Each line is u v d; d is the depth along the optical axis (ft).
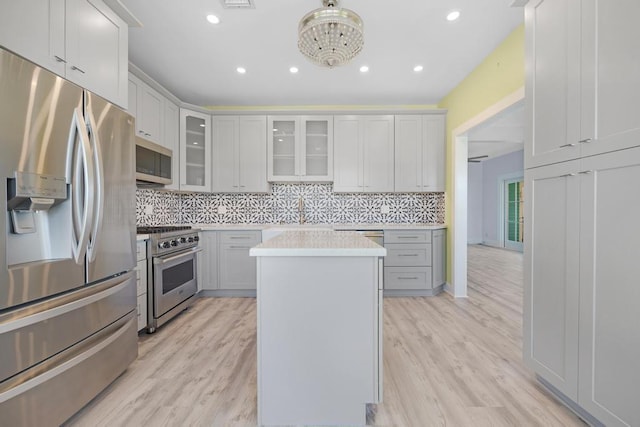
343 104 13.19
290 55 9.06
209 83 10.98
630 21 3.88
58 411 4.47
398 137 12.67
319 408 4.78
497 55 8.69
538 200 5.55
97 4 5.49
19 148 3.97
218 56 9.09
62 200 4.66
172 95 10.84
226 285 11.89
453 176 11.83
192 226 11.92
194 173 12.37
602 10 4.24
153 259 8.30
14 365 3.92
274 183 13.62
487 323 8.99
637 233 3.85
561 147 4.99
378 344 4.79
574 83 4.71
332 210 13.66
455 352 7.15
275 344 4.79
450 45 8.57
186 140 11.98
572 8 4.73
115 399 5.40
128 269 6.21
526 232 5.88
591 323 4.47
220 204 13.51
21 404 3.96
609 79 4.16
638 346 3.85
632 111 3.88
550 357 5.27
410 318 9.41
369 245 5.08
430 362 6.68
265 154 12.73
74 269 4.75
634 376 3.89
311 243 5.38
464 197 11.74
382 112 12.65
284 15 7.22
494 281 14.25
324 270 4.78
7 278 3.82
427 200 13.60
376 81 10.88
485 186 28.96
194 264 10.81
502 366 6.51
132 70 8.72
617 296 4.10
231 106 13.34
